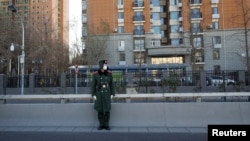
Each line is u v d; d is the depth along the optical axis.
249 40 57.12
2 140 8.10
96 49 55.19
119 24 64.38
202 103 10.10
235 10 59.25
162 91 16.19
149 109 10.20
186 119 10.03
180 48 60.72
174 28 65.19
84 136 8.59
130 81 20.47
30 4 50.34
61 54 48.38
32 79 26.09
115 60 63.62
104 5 64.81
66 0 62.66
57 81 25.81
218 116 9.98
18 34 43.84
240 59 55.16
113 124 10.12
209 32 60.03
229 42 59.44
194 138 8.30
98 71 9.66
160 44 65.19
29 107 10.51
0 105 10.60
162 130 9.42
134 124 10.09
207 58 60.00
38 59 44.53
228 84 18.75
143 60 63.47
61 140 8.07
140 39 64.06
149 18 64.50
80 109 10.38
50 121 10.34
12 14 45.88
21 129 9.69
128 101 10.60
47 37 44.41
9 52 43.66
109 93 9.62
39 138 8.33
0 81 18.77
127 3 64.56
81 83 25.42
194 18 60.34
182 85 21.02
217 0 60.34
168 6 66.50
